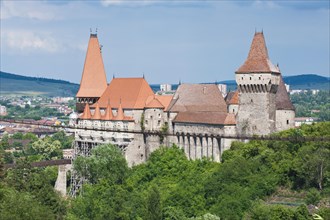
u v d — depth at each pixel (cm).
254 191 19938
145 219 19688
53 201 19188
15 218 14625
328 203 18925
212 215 18800
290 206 18938
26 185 19562
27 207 15225
